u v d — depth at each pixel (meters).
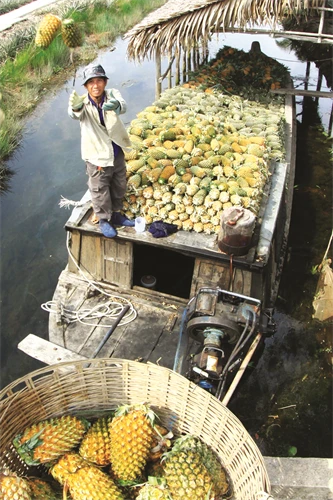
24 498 2.59
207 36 8.12
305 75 12.16
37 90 11.16
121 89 11.23
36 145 9.34
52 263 6.71
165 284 6.12
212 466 2.87
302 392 5.13
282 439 4.73
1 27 13.41
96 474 2.77
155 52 8.46
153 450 2.90
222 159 5.67
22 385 5.09
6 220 7.50
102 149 4.47
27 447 2.83
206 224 5.11
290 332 5.78
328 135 9.91
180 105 7.71
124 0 16.53
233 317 4.30
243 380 5.18
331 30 11.89
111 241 5.16
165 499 2.66
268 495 2.45
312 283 6.46
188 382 2.97
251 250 4.86
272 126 7.53
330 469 3.91
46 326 5.80
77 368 3.02
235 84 9.38
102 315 5.07
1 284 6.38
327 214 7.73
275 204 5.51
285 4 7.19
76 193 8.06
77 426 2.99
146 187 5.27
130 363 3.06
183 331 4.71
